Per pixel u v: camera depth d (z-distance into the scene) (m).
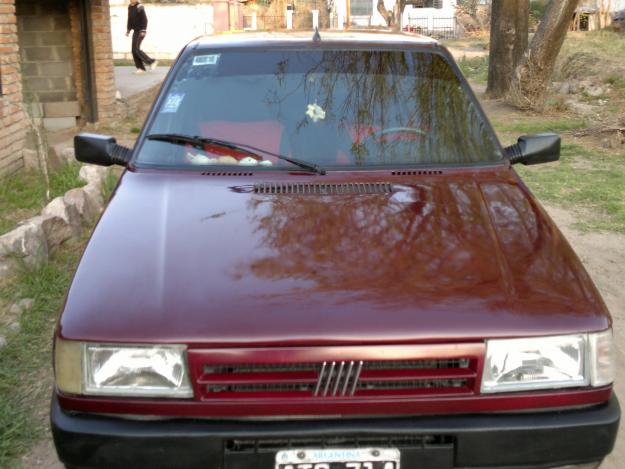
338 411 2.23
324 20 32.66
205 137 3.45
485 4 38.75
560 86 14.91
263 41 3.85
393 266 2.50
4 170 7.71
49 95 11.42
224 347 2.21
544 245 2.70
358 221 2.79
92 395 2.24
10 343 3.97
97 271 2.50
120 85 16.48
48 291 4.64
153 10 26.64
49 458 3.09
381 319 2.25
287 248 2.60
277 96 3.59
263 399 2.22
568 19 12.77
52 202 5.62
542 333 2.26
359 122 3.50
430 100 3.61
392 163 3.37
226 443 2.22
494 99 14.80
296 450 2.22
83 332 2.25
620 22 30.44
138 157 3.41
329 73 3.69
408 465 2.25
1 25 7.73
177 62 3.80
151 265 2.51
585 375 2.30
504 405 2.27
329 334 2.21
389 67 3.74
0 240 4.77
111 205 2.99
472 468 2.26
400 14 19.28
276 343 2.20
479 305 2.32
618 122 11.23
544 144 3.59
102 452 2.21
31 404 3.47
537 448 2.26
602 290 5.06
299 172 3.28
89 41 11.29
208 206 2.92
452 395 2.25
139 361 2.22
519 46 14.82
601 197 7.27
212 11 26.61
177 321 2.25
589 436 2.28
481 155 3.46
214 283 2.40
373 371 2.24
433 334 2.22
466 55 26.03
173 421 2.23
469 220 2.83
